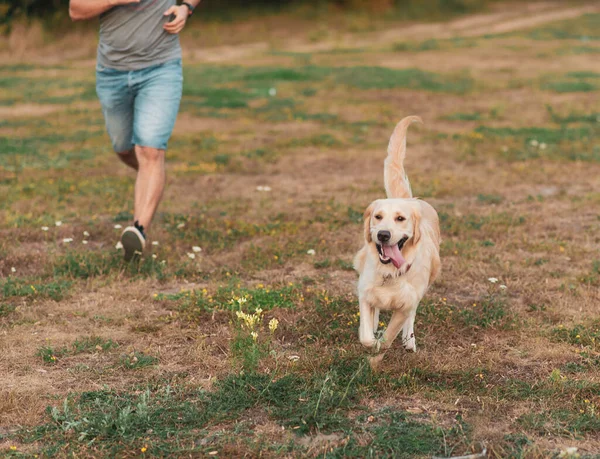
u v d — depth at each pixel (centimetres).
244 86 1778
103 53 638
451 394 393
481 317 503
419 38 2967
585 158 1064
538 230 729
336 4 3528
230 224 744
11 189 866
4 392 387
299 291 552
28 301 531
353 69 2034
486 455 330
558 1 4475
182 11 632
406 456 328
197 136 1239
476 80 1861
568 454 321
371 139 1234
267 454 331
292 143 1186
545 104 1538
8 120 1360
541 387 400
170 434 346
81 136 1223
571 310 522
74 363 430
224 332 480
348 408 375
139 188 630
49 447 333
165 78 634
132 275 596
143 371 420
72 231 709
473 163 1058
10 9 2602
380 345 422
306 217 774
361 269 455
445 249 662
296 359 433
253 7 3359
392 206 425
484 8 4038
